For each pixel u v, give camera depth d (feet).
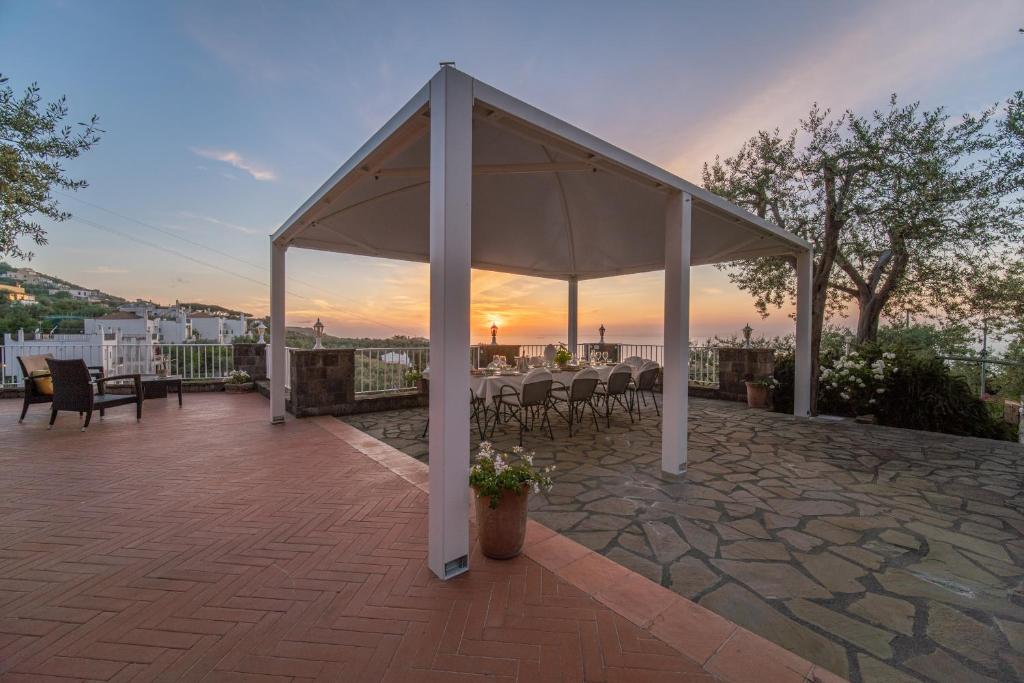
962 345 26.76
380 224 19.02
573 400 17.66
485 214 20.47
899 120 23.66
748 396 24.03
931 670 5.04
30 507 9.60
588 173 16.19
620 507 10.06
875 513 9.76
